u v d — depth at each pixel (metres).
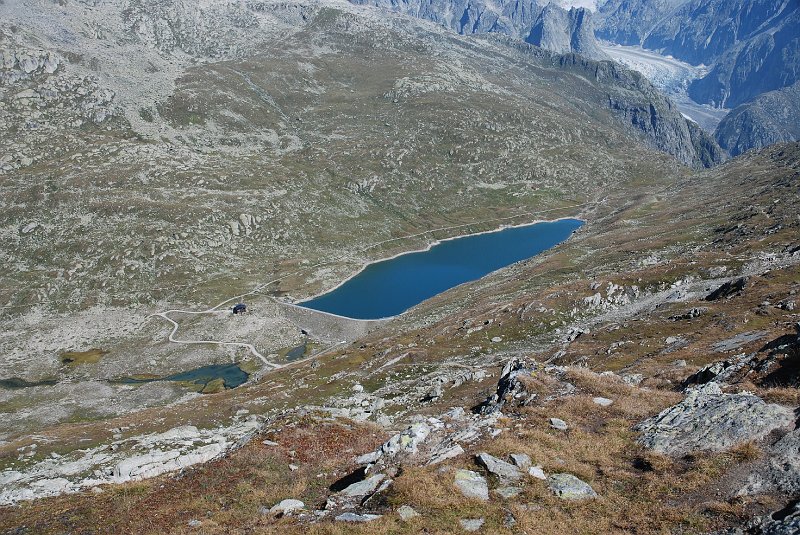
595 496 25.52
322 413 46.66
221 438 68.75
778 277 89.38
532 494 25.36
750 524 21.02
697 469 26.03
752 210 195.62
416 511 24.27
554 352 91.69
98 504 32.56
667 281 120.88
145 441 72.00
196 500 30.88
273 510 28.05
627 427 33.50
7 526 30.73
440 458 29.75
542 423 34.75
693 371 51.97
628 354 74.69
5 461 75.94
